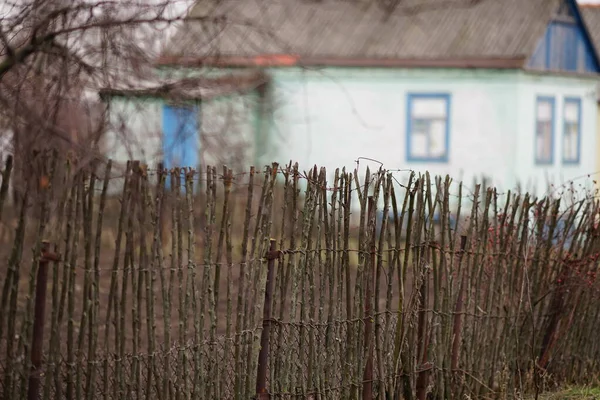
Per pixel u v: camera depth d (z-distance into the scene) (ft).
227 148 73.77
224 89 65.82
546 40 115.96
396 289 51.06
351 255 48.11
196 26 58.54
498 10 115.65
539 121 115.34
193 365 29.07
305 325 30.12
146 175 27.94
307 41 117.29
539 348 38.34
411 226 32.24
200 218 62.08
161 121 66.64
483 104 111.34
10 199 73.05
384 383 32.14
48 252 25.93
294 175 29.68
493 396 35.45
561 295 38.63
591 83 126.41
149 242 61.77
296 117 114.93
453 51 112.47
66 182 26.48
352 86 115.44
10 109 40.34
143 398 28.50
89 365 26.76
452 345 34.14
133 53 46.50
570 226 38.65
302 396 30.09
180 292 28.25
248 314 29.30
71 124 48.67
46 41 42.32
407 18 117.91
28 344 25.91
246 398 29.17
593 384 39.58
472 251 34.60
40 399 26.55
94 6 43.60
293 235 29.73
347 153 115.85
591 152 128.77
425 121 113.91
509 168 110.01
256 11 118.52
